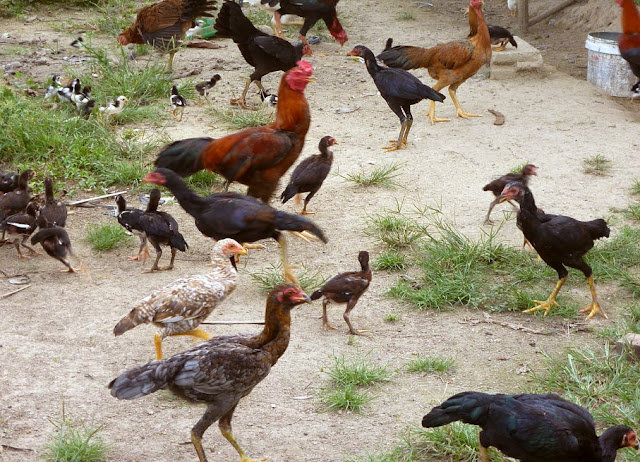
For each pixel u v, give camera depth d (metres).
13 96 16.31
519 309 10.13
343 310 10.07
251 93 18.14
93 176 14.09
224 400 6.98
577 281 10.73
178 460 7.30
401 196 13.25
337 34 20.55
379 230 12.03
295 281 10.13
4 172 13.41
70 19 23.66
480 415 6.68
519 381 8.54
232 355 6.92
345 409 8.06
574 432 6.59
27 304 10.05
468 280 10.54
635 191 13.14
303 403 8.18
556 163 14.34
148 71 18.19
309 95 18.11
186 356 6.86
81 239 11.95
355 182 13.75
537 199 12.94
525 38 22.84
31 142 14.68
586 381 8.39
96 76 18.48
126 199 13.31
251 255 11.48
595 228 9.82
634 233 11.62
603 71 18.20
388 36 22.47
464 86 18.69
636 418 7.72
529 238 9.77
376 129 16.17
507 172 14.01
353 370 8.55
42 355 8.94
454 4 26.16
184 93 17.66
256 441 7.57
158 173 10.04
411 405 8.13
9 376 8.51
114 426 7.76
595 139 15.41
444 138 15.62
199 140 11.26
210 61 20.31
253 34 16.61
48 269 11.09
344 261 11.23
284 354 9.03
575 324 9.76
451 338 9.44
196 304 8.59
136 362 8.85
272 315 7.12
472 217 12.47
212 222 9.88
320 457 7.34
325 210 12.84
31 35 22.03
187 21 18.78
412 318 9.90
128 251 11.66
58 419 7.82
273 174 11.32
